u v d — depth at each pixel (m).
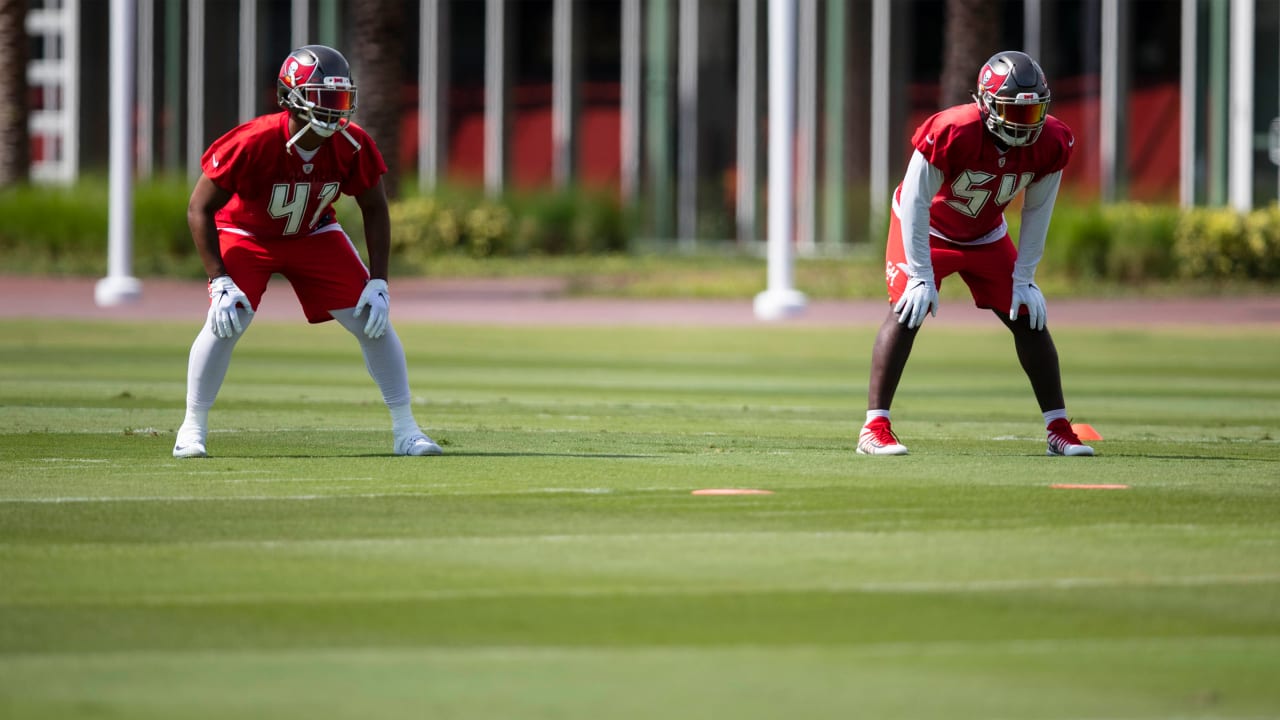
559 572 19.58
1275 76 127.12
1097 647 16.17
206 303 84.44
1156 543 21.52
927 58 134.62
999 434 36.31
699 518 23.38
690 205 140.62
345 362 55.41
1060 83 132.62
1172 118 130.88
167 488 26.03
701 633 16.69
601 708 14.09
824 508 24.30
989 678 15.06
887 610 17.67
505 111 145.50
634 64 141.88
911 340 30.84
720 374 53.72
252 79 152.62
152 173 137.12
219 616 17.30
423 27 146.75
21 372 50.31
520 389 47.59
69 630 16.67
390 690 14.59
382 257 30.03
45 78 160.75
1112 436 36.09
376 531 22.25
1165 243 103.06
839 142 134.62
